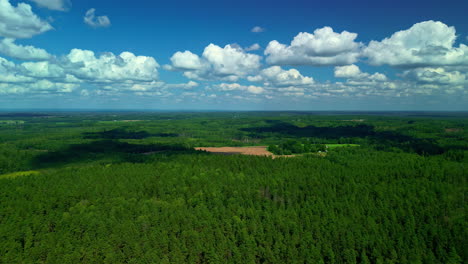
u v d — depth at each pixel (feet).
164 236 273.75
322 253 269.44
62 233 280.51
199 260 270.26
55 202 335.88
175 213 306.96
